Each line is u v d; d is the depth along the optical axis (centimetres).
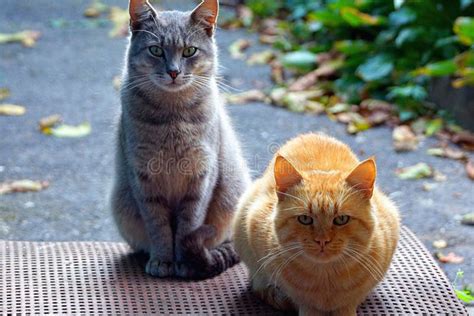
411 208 525
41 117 661
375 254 340
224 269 407
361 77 693
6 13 882
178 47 402
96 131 641
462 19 621
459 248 479
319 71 715
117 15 873
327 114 661
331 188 329
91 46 805
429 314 362
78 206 533
